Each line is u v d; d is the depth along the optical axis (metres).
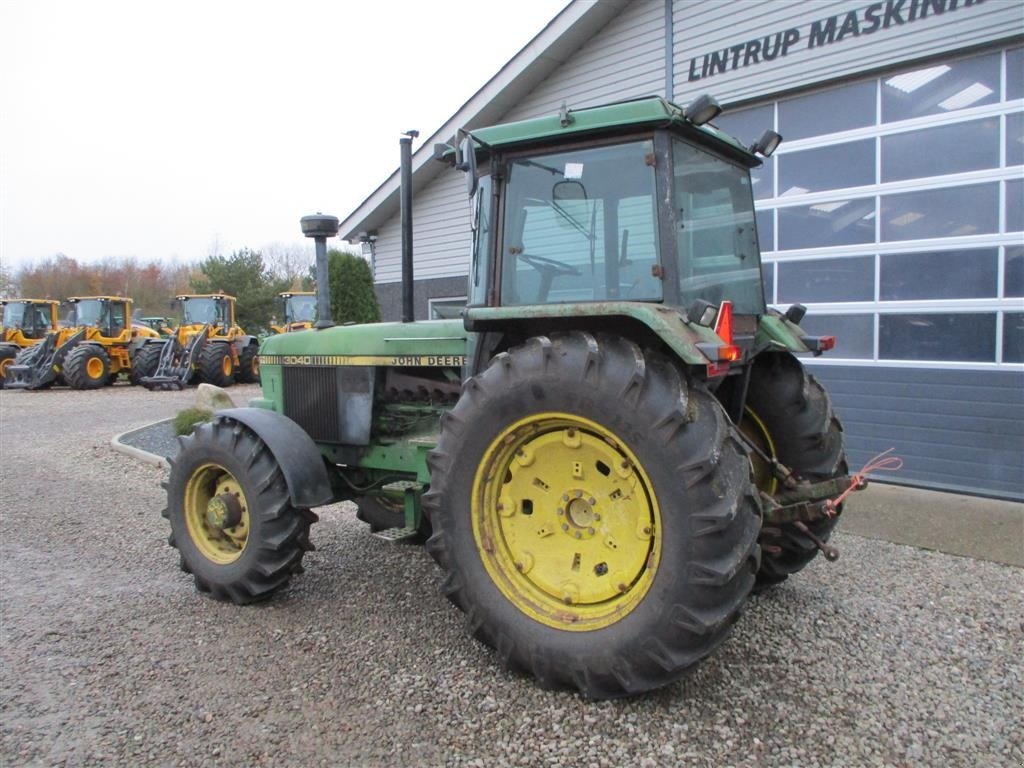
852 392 6.54
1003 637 3.35
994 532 4.93
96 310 18.52
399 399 4.13
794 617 3.56
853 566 4.30
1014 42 5.61
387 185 11.03
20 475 7.49
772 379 3.73
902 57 6.02
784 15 6.62
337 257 12.76
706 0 7.14
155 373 17.61
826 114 6.60
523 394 2.88
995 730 2.61
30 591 4.07
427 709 2.75
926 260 6.13
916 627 3.45
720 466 2.58
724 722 2.64
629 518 2.81
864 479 3.16
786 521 3.12
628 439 2.66
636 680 2.67
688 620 2.55
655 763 2.41
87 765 2.45
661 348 2.96
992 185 5.79
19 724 2.69
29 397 15.87
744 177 3.79
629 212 3.03
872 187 6.38
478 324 3.24
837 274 6.63
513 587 2.96
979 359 5.92
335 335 4.23
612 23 7.94
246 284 33.34
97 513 5.86
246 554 3.74
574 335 2.88
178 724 2.68
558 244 3.17
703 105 2.80
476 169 3.11
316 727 2.64
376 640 3.35
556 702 2.79
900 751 2.48
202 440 3.93
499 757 2.46
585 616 2.80
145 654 3.24
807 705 2.76
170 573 4.36
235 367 19.27
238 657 3.20
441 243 10.95
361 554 4.64
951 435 6.08
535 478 3.00
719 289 3.37
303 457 3.79
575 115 3.02
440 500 3.07
